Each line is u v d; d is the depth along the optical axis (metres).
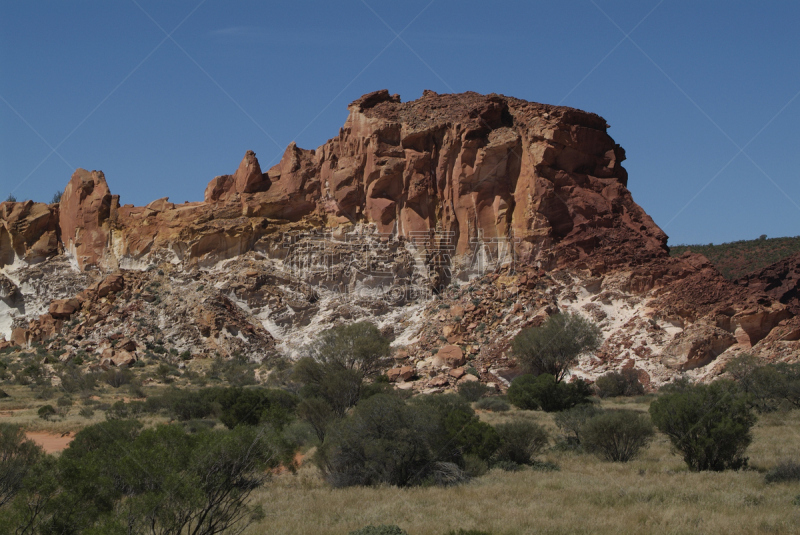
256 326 80.25
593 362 65.38
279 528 21.89
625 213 78.25
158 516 19.89
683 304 66.69
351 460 29.56
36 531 20.92
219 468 21.47
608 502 24.11
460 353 65.50
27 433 44.56
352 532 20.84
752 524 20.64
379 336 58.94
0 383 70.56
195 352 77.69
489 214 80.06
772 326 63.75
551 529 20.80
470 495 25.86
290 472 31.95
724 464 29.97
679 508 22.55
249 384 68.06
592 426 33.78
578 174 78.94
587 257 73.56
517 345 60.50
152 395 61.88
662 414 31.06
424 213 82.12
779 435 37.78
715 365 61.62
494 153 80.19
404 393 55.81
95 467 22.77
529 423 34.41
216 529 21.08
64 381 65.69
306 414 39.31
